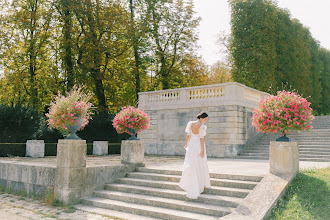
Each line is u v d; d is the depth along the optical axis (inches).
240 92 667.4
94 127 931.3
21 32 1022.4
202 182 268.8
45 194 326.0
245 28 1087.6
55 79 1024.2
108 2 997.8
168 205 264.5
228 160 546.0
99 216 259.8
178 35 1100.5
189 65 1141.1
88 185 320.8
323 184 244.8
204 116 265.7
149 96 795.4
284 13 1186.6
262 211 203.0
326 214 199.5
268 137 704.4
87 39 926.4
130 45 1003.3
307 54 1269.7
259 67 1053.8
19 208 290.8
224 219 191.6
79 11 919.7
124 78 978.1
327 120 822.5
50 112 318.0
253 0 1080.8
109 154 784.9
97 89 1017.5
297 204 219.5
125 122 378.0
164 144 748.6
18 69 1019.3
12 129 696.4
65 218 251.8
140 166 385.4
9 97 1224.2
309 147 570.6
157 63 1147.3
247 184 269.0
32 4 1024.2
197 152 266.8
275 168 276.7
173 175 332.2
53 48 984.3
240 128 653.3
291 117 272.4
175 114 736.3
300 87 1173.1
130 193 311.0
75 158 308.8
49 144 660.1
